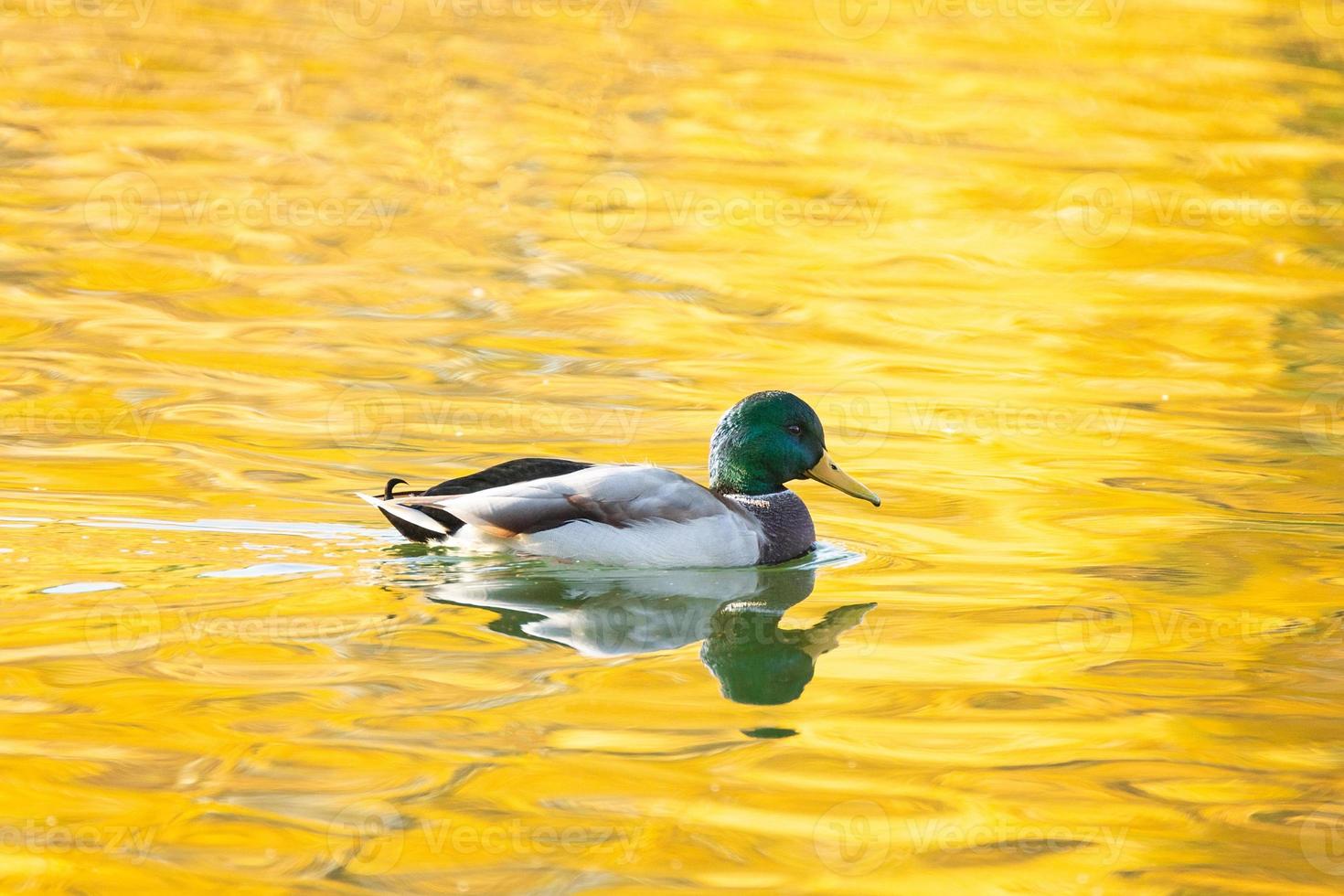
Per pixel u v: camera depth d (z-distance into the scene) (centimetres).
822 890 733
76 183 2353
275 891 721
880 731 899
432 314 1911
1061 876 751
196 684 925
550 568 1135
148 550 1156
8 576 1095
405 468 1391
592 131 2739
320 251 2127
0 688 912
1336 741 898
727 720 908
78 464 1364
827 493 1398
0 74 2780
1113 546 1262
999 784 838
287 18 3192
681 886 733
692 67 3077
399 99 2820
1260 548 1258
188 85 2817
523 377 1698
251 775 820
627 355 1791
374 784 817
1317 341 1939
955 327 1952
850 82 3052
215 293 1944
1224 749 887
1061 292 2112
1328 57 3338
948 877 748
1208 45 3366
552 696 933
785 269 2153
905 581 1177
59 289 1928
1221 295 2116
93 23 3069
